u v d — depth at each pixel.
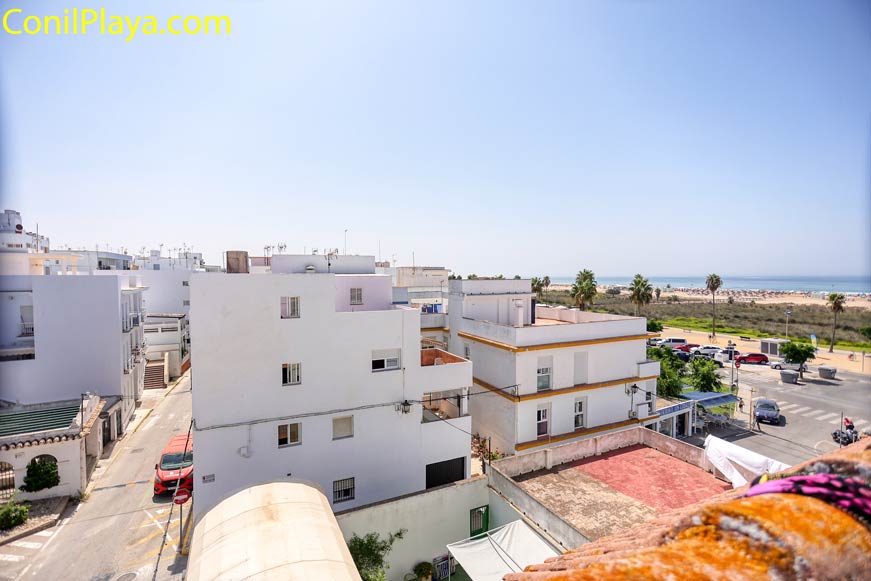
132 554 15.94
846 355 56.47
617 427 25.30
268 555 8.22
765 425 32.34
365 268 29.28
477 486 16.55
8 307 25.66
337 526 10.37
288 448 17.52
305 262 27.69
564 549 12.48
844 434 28.38
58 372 25.58
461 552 13.05
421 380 19.84
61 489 19.52
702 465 17.23
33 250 41.69
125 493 20.45
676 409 28.75
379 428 19.00
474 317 28.23
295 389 17.64
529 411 22.83
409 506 15.44
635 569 1.59
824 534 1.46
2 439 18.81
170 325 42.59
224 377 16.62
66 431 19.75
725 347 60.66
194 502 16.45
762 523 1.55
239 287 16.81
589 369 24.69
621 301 112.06
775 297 144.88
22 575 14.77
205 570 8.17
